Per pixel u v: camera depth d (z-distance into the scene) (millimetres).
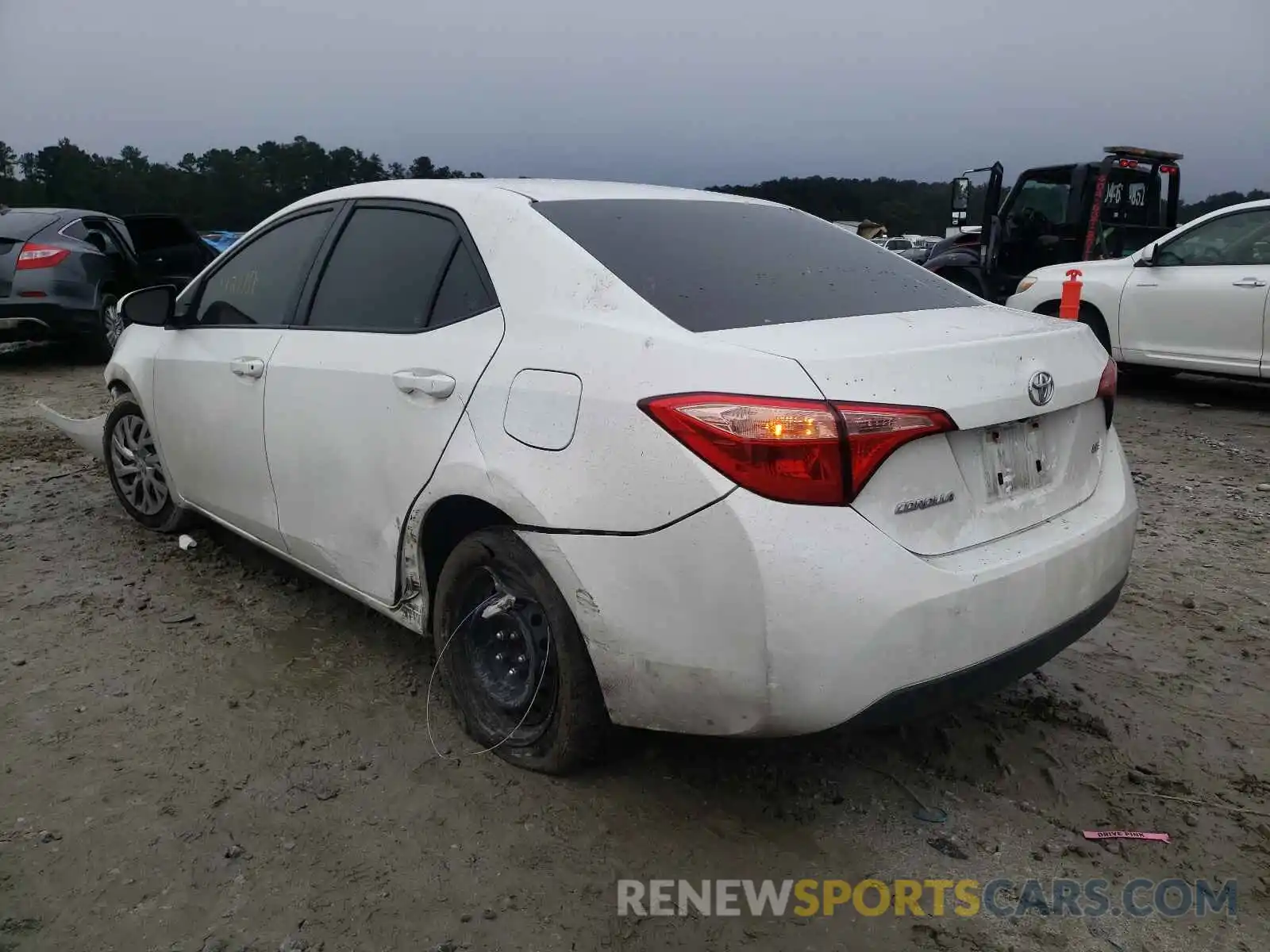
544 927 2232
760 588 2141
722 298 2607
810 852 2500
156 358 4234
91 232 10477
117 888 2330
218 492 3953
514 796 2689
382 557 3084
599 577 2375
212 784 2740
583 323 2533
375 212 3375
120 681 3318
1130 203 11289
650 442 2266
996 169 11477
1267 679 3443
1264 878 2430
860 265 3170
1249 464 6516
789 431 2137
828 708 2182
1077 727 3111
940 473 2338
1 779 2748
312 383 3260
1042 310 9773
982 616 2324
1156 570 4488
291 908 2277
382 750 2906
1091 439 2869
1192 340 8438
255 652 3541
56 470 6055
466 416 2699
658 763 2844
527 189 3080
